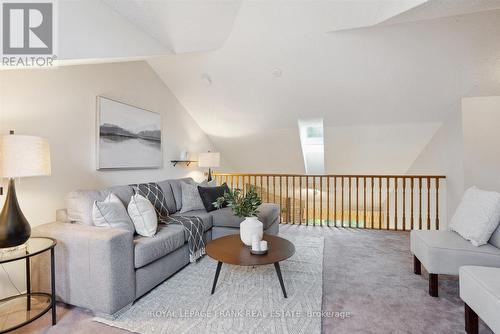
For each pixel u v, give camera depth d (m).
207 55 3.58
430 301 2.00
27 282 1.90
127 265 1.89
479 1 1.81
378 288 2.21
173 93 4.41
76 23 1.79
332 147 5.21
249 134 5.39
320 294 2.08
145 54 2.47
